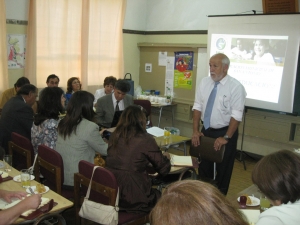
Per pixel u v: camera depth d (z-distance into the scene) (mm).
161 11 6301
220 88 3268
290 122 4555
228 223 623
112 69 6113
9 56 4855
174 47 6008
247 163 4953
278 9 4391
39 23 5035
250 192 2121
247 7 5008
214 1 5430
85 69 5586
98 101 4164
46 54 5172
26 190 2055
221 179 3332
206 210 616
